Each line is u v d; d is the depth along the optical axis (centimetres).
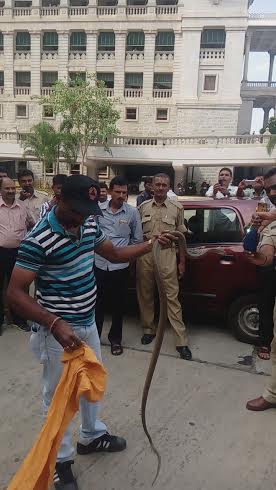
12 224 445
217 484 242
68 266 209
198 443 277
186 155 3164
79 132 3195
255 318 425
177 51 3462
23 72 3688
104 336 452
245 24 3331
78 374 195
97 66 3588
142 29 3462
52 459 196
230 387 349
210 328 477
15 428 291
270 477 247
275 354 308
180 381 358
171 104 3547
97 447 265
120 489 238
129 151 3241
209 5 3341
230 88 3447
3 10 3562
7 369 377
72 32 3562
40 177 3597
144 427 234
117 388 346
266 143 3030
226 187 582
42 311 199
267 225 309
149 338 435
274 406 316
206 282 437
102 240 232
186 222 458
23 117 3728
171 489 238
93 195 196
